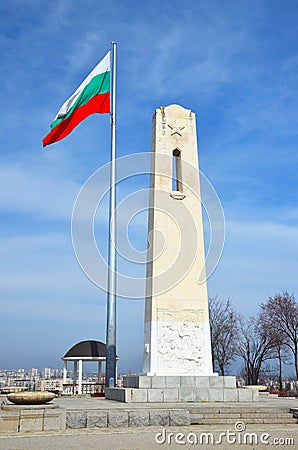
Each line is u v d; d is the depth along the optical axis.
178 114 27.50
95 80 29.69
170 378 23.33
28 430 14.62
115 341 26.72
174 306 24.89
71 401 23.14
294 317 51.25
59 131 28.95
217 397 22.89
